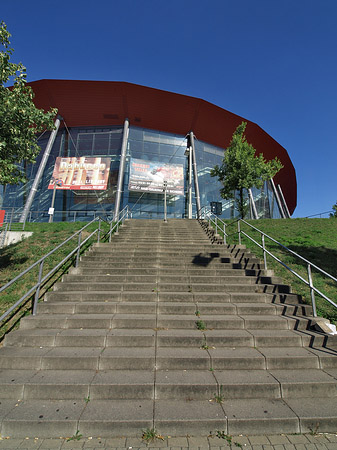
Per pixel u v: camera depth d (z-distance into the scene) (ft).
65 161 75.87
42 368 11.43
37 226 42.29
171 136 88.99
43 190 78.23
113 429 8.55
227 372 11.33
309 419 8.91
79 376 10.75
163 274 22.33
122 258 25.08
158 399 9.97
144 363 11.55
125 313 16.28
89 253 26.32
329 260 27.04
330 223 45.39
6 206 78.38
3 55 21.70
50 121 26.07
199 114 84.79
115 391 10.03
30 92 24.59
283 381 10.52
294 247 31.71
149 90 77.10
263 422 8.82
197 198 79.46
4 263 26.45
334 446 8.25
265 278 21.31
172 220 47.01
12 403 9.61
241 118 87.97
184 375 10.94
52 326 14.55
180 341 13.12
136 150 83.92
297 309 16.71
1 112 21.84
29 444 8.18
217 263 24.09
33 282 21.24
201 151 91.15
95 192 77.10
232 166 58.70
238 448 8.11
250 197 90.38
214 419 8.76
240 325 14.84
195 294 18.20
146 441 8.27
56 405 9.47
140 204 77.30
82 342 13.01
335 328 14.70
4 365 11.49
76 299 17.76
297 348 13.14
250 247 31.71
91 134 84.74
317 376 11.04
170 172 79.97
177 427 8.64
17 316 16.75
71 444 8.17
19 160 26.50
